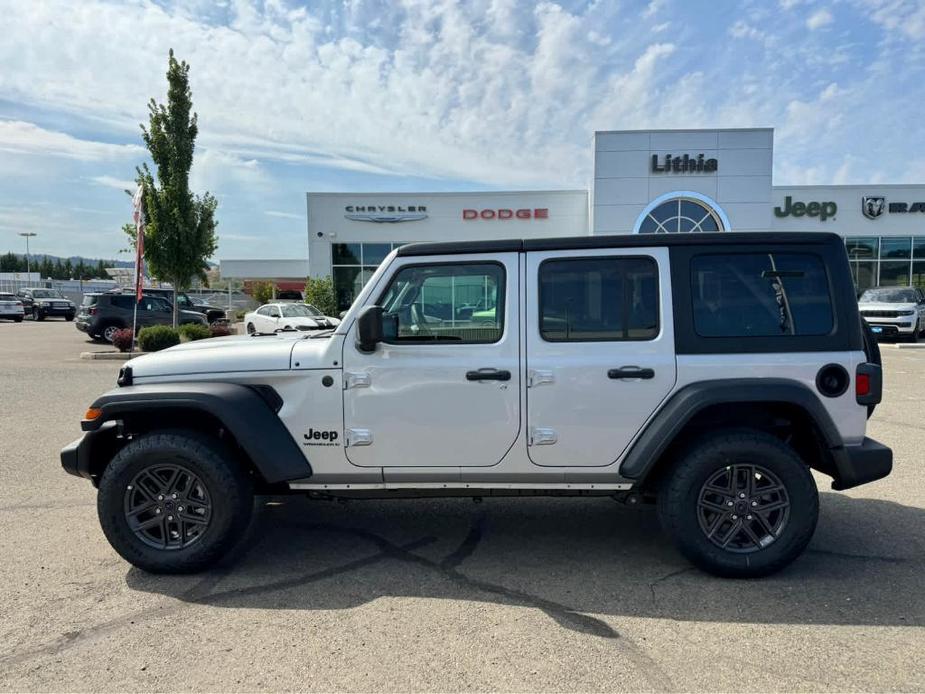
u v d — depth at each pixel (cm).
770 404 362
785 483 350
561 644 291
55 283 6462
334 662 277
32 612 323
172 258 1841
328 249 2588
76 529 439
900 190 2494
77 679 265
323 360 366
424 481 371
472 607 327
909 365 1310
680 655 281
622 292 364
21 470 581
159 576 366
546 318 365
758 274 363
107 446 392
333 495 385
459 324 367
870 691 254
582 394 359
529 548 406
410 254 370
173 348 411
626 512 475
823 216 2523
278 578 363
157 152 1812
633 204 2292
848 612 319
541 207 2522
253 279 6247
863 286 2550
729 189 2266
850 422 359
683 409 346
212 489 359
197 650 287
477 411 362
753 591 343
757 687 257
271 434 361
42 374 1259
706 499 359
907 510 466
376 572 371
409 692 255
